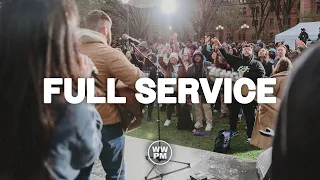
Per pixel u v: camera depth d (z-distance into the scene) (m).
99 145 1.12
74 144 1.01
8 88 0.96
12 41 0.96
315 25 17.88
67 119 1.00
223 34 48.81
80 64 1.08
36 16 0.96
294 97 0.78
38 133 0.96
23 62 0.95
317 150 0.74
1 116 0.97
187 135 6.04
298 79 0.79
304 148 0.75
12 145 0.97
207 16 32.91
